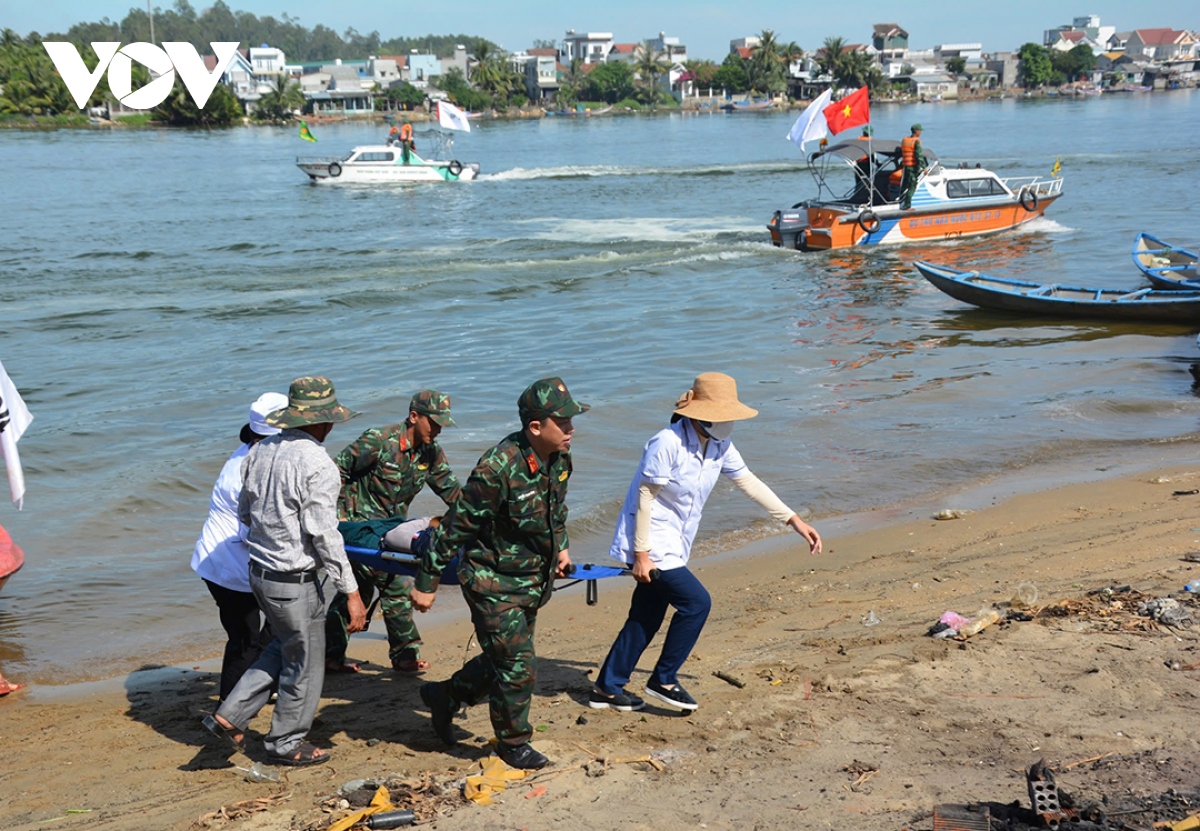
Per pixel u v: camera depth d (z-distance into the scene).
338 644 6.21
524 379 15.12
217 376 15.80
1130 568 6.87
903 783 4.07
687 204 37.50
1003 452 11.27
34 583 8.31
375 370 15.98
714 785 4.20
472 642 7.02
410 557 4.95
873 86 169.50
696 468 4.80
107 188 45.16
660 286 23.06
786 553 8.55
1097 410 12.84
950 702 4.82
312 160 57.97
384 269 25.58
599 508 9.73
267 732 5.40
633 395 13.97
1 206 38.84
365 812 4.09
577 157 62.12
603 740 4.81
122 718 5.86
